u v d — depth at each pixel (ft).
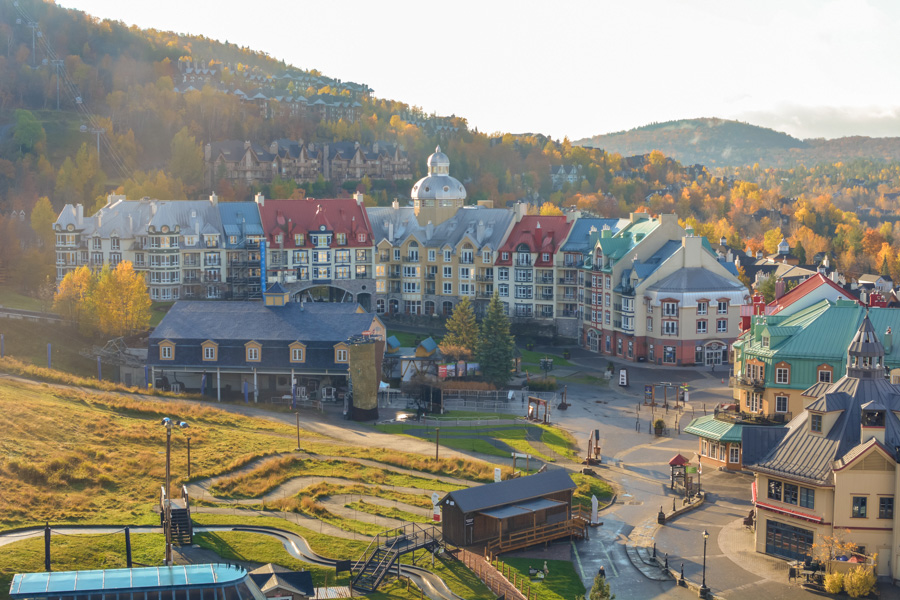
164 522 269.64
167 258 642.63
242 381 488.02
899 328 375.25
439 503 307.58
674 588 259.60
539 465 367.86
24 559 243.40
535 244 654.94
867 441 272.92
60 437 353.31
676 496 336.90
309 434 410.11
